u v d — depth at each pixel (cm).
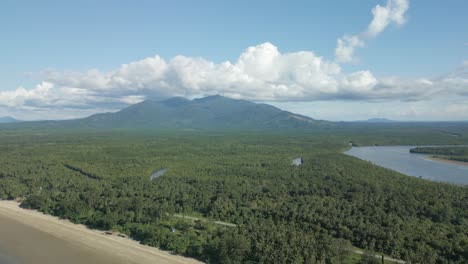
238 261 8506
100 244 9831
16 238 10319
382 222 10275
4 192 14300
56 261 8900
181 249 9181
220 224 11050
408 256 8462
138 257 9012
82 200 12925
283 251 8488
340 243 8825
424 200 12738
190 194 14088
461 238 9288
